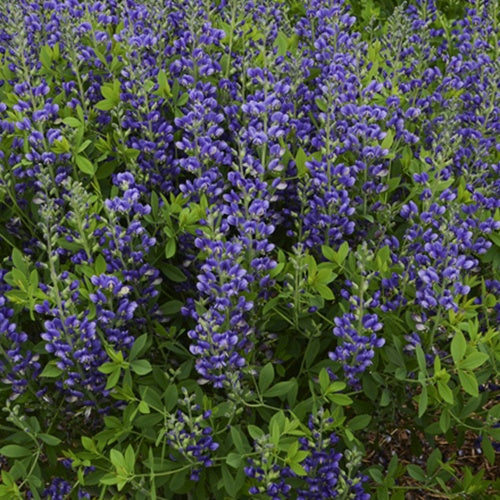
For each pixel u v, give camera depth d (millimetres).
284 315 1735
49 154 1751
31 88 1808
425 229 1793
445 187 1754
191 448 1592
